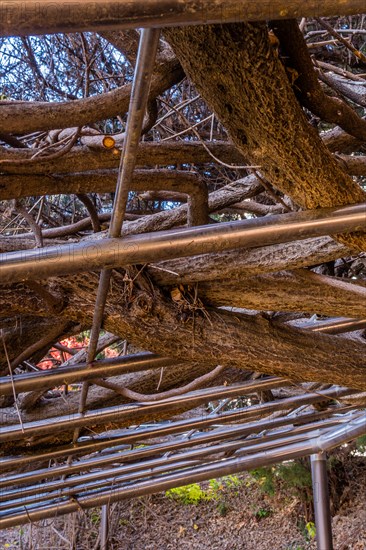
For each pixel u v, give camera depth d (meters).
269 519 9.46
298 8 0.97
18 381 2.49
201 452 4.64
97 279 2.33
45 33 0.93
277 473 8.84
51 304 2.29
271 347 2.57
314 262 2.29
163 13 0.94
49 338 2.83
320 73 2.39
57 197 4.16
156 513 9.92
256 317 2.63
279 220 1.66
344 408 4.45
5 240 2.58
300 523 9.02
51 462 4.64
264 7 0.96
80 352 3.63
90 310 2.34
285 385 3.45
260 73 1.35
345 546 8.62
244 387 3.37
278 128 1.47
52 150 2.13
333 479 9.29
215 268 2.39
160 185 2.41
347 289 2.46
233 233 1.65
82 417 3.13
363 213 1.66
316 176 1.60
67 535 8.19
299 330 2.71
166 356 2.48
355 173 2.82
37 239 2.34
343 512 9.20
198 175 2.48
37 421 3.09
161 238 1.64
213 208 3.06
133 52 1.87
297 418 4.46
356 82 3.08
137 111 1.22
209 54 1.34
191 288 2.50
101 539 8.21
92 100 1.80
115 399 3.55
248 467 4.87
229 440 4.92
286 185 1.65
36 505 4.66
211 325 2.49
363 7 0.99
